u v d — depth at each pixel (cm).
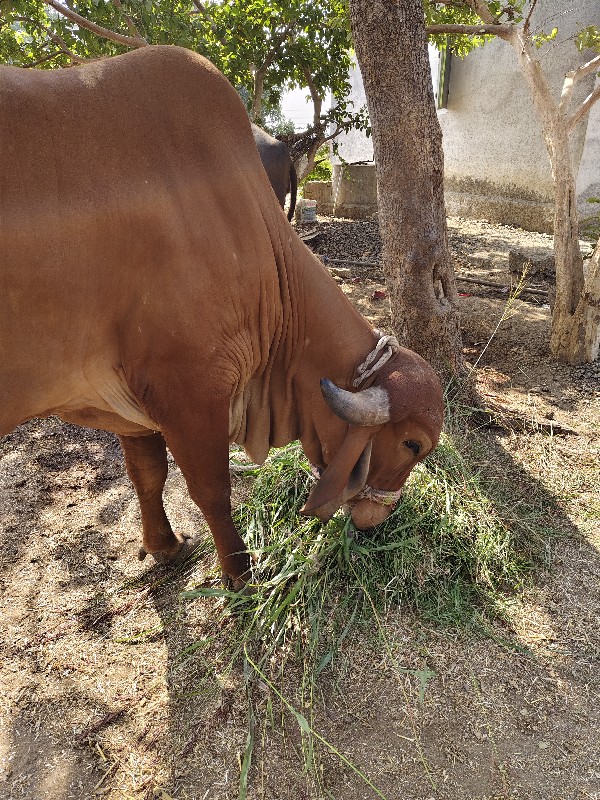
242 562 277
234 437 283
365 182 1113
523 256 762
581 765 221
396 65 371
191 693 251
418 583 287
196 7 854
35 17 683
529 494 359
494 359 535
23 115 204
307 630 270
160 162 224
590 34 528
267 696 247
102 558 324
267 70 895
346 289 712
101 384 241
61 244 207
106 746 235
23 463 402
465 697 245
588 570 307
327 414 270
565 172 487
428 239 399
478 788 215
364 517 279
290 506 318
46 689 256
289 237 262
